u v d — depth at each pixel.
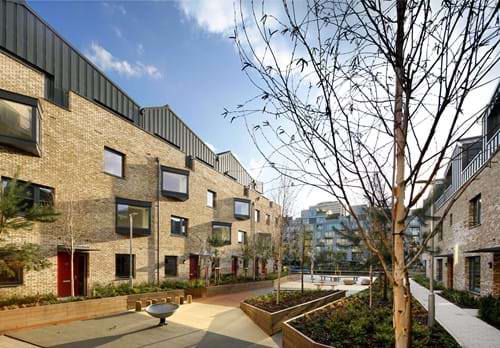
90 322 10.84
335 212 74.56
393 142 2.80
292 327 8.13
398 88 2.71
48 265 10.78
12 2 13.73
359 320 8.37
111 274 16.03
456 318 11.34
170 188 20.39
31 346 8.27
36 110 12.02
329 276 37.88
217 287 19.39
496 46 2.29
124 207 17.12
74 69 16.25
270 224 36.91
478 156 15.86
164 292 15.66
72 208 14.09
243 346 8.66
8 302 10.53
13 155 11.97
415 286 23.44
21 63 12.48
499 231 12.72
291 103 2.87
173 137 23.72
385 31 2.56
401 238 2.66
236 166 33.72
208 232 24.77
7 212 9.05
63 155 13.91
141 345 8.57
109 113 16.61
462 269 18.73
